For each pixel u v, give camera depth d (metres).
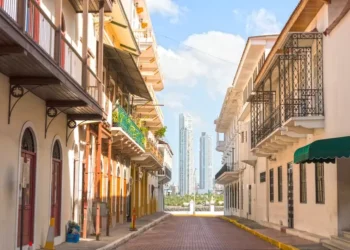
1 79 12.88
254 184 40.28
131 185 39.31
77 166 20.80
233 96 48.94
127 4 34.19
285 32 22.80
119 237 22.25
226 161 67.19
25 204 15.00
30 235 15.40
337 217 18.59
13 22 10.01
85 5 17.17
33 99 15.23
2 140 13.05
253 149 32.03
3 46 10.73
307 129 21.17
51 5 16.69
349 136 16.34
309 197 22.64
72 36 19.19
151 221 38.44
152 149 41.22
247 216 44.53
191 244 22.08
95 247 17.56
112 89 27.92
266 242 23.08
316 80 20.92
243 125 43.34
